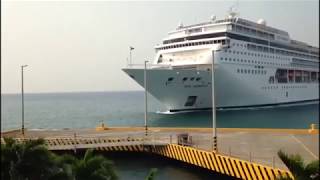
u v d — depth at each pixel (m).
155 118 73.88
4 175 11.96
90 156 12.73
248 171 23.44
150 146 31.45
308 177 10.75
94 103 173.88
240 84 70.38
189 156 27.95
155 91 62.28
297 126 61.22
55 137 35.19
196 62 63.69
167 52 68.44
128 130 40.84
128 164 30.00
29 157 11.91
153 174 12.90
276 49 81.38
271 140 32.59
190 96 66.12
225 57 65.56
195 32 67.00
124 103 167.50
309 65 97.50
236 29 68.44
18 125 77.31
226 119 67.06
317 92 102.56
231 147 29.34
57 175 11.92
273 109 82.62
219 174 26.44
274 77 81.69
